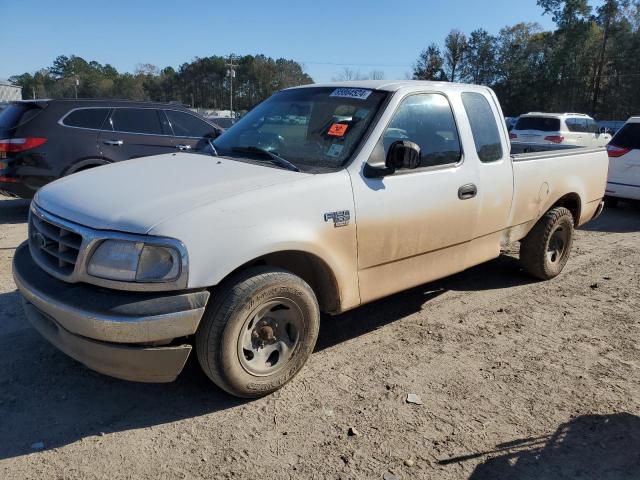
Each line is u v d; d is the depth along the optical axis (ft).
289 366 11.76
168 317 9.66
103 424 10.59
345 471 9.50
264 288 10.73
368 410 11.32
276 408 11.28
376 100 13.57
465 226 15.19
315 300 11.85
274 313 11.37
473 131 15.48
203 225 10.00
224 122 49.29
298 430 10.57
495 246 16.99
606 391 12.46
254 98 340.80
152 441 10.11
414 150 12.33
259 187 11.05
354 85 14.49
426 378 12.71
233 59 333.01
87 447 9.88
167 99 371.76
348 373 12.82
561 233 19.89
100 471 9.28
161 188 11.04
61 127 26.50
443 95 14.90
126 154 28.22
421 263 14.34
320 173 12.07
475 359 13.78
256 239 10.53
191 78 358.64
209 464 9.54
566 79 212.02
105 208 10.30
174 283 9.73
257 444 10.12
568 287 19.66
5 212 30.25
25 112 26.20
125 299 9.64
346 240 12.16
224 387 10.86
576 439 10.65
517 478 9.53
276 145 13.65
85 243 9.86
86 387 11.82
